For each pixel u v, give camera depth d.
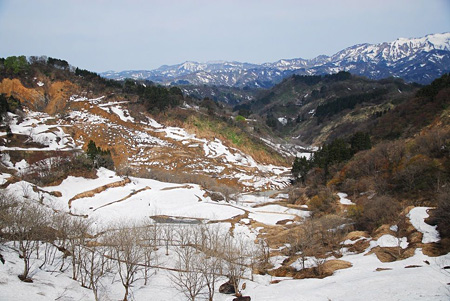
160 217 68.69
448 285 30.86
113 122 138.62
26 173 82.69
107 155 98.00
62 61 173.25
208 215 71.62
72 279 38.84
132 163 117.88
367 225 59.28
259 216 76.00
